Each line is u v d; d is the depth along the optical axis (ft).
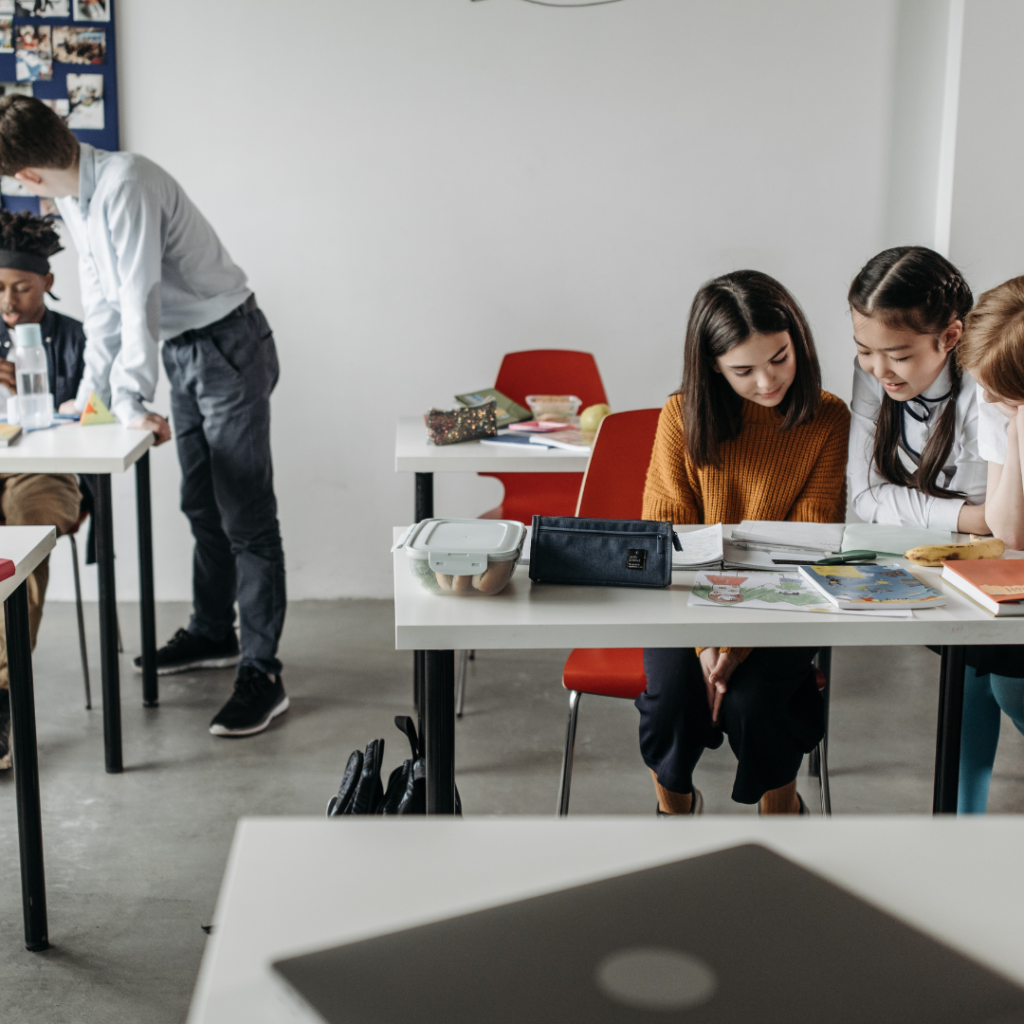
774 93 11.39
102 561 7.63
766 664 5.41
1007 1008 1.74
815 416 6.29
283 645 10.83
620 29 11.19
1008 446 5.52
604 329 11.88
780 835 2.35
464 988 1.77
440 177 11.43
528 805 7.41
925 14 11.21
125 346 8.15
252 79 11.06
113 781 7.80
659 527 4.84
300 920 2.02
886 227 11.73
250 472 8.92
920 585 4.69
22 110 7.64
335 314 11.68
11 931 5.91
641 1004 1.74
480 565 4.52
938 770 4.73
